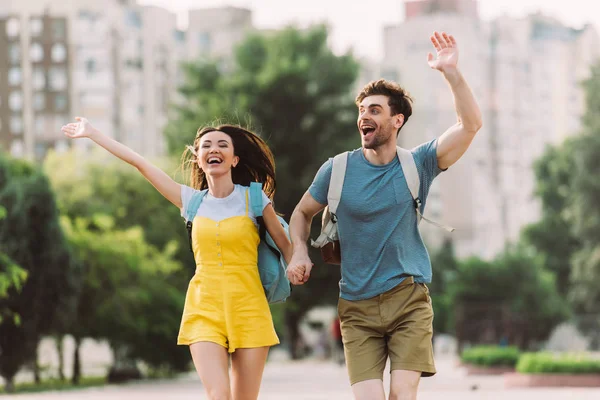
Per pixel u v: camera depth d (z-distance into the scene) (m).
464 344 49.50
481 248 128.88
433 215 127.00
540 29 142.38
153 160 39.06
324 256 7.86
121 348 31.94
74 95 103.44
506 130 134.62
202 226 7.68
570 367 25.03
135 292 30.22
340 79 54.25
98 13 103.88
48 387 27.91
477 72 132.75
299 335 61.81
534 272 66.44
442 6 132.50
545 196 85.44
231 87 54.00
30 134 103.19
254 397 7.73
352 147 53.56
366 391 7.61
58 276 26.38
